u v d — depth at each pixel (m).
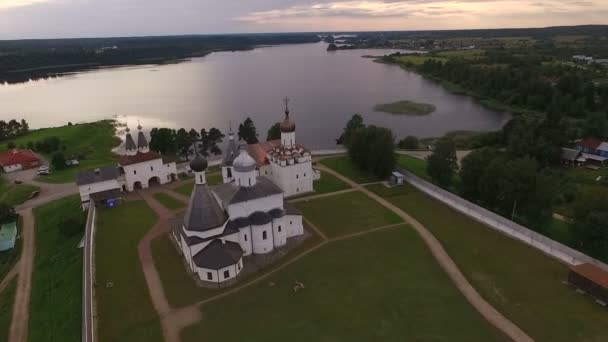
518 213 71.19
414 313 48.16
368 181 91.31
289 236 66.25
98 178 81.50
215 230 56.88
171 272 56.81
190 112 197.75
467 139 138.25
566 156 106.62
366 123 168.38
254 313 48.69
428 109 184.38
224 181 82.38
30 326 53.03
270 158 84.94
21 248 73.25
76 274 58.28
